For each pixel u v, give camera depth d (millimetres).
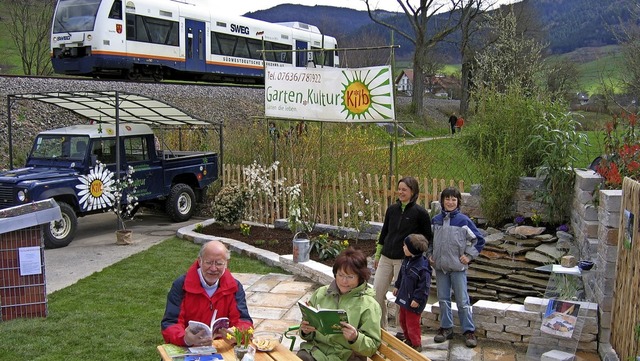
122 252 9984
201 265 4148
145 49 20062
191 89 21953
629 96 11961
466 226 5914
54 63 19281
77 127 11484
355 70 10203
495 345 5961
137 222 12797
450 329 6020
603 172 6695
